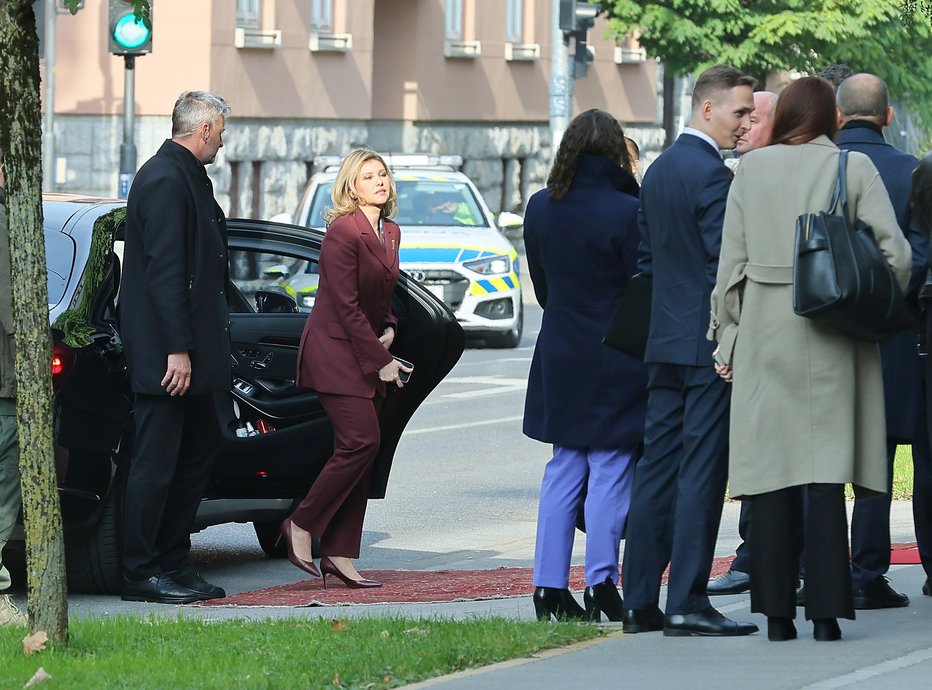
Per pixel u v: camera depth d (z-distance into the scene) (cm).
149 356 2081
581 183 1809
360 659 1552
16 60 1606
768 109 1944
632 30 7688
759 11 7581
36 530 1647
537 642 1639
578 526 1947
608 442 1808
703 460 1675
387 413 2291
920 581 2014
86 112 7344
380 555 2512
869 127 1883
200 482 2161
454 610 1962
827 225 1570
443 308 2308
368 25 8419
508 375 4806
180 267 2078
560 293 1825
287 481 2302
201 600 2127
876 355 1630
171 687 1468
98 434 2128
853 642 1630
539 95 9969
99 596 2166
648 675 1489
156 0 7319
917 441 1886
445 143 9188
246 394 2294
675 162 1678
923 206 1809
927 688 1416
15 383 1962
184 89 7338
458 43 9231
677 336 1670
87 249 2194
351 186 2172
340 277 2156
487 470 3303
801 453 1609
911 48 7350
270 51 7756
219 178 7456
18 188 1622
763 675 1476
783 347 1606
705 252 1664
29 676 1532
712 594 2031
